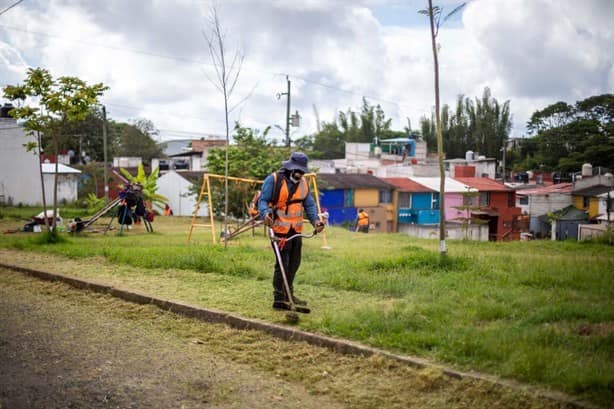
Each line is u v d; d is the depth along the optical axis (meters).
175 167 53.00
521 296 6.48
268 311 6.36
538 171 58.88
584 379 3.92
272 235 6.34
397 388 4.40
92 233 18.67
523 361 4.29
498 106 75.50
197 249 11.31
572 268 8.41
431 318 5.60
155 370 5.03
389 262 8.87
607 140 53.00
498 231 45.16
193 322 6.38
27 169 37.44
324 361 5.02
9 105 36.50
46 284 8.59
